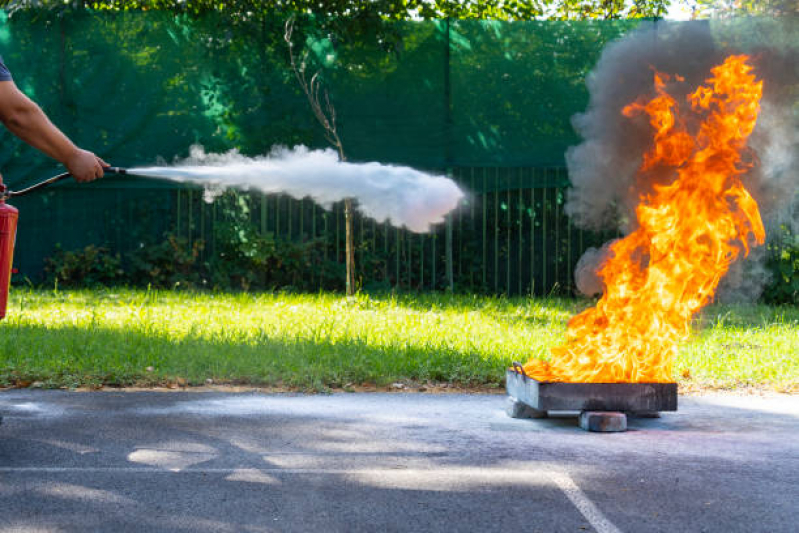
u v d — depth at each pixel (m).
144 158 15.12
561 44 14.85
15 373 7.68
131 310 11.95
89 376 7.66
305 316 11.66
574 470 5.07
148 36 15.02
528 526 4.07
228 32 14.91
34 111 4.85
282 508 4.29
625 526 4.09
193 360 8.27
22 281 15.09
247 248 15.38
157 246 15.44
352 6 15.11
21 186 15.06
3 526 3.98
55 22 14.85
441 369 8.16
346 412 6.68
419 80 15.05
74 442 5.58
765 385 8.05
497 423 6.39
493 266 15.76
